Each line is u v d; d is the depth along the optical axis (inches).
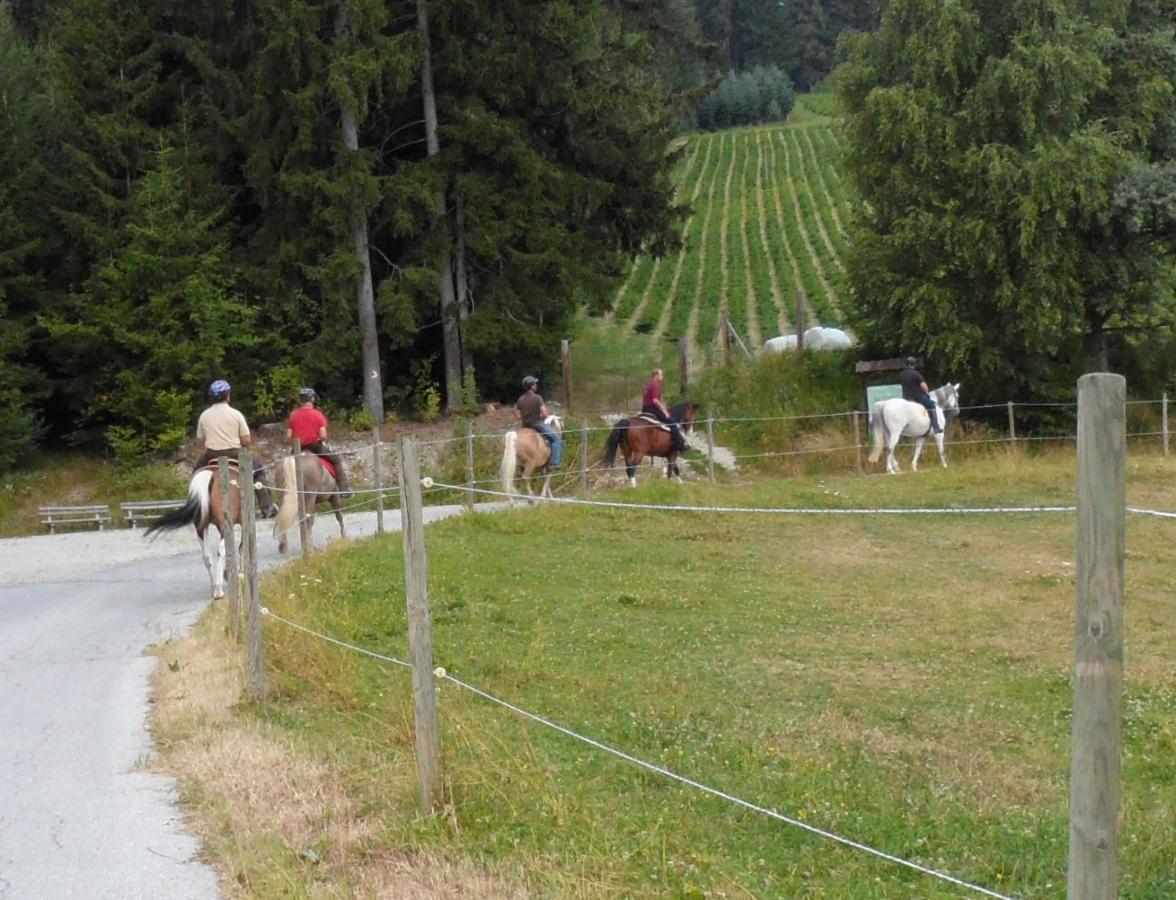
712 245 2581.2
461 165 1251.2
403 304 1192.8
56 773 304.3
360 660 410.6
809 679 389.4
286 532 681.0
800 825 226.5
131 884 231.6
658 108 1343.5
